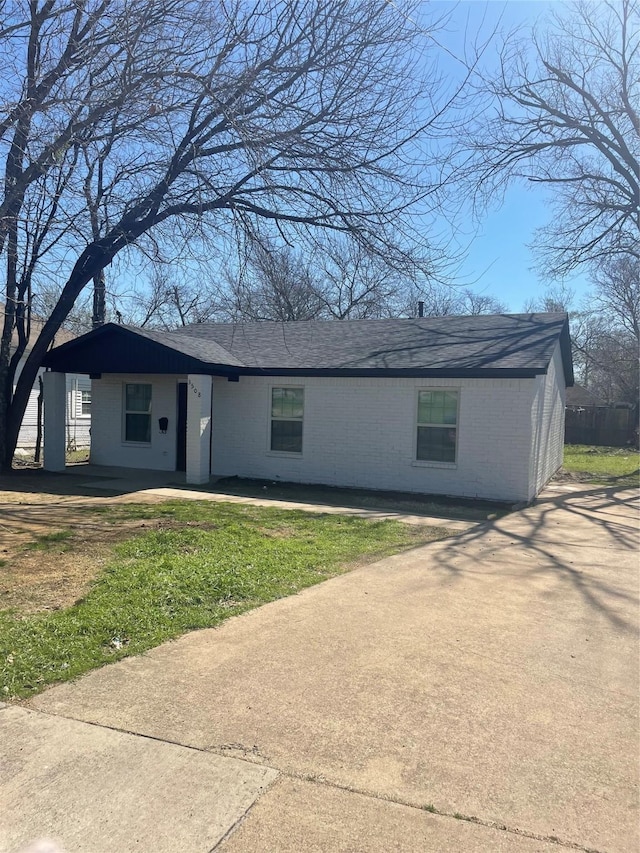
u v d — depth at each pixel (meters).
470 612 5.45
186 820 2.62
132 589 5.58
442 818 2.69
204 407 13.14
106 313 21.55
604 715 3.65
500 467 12.09
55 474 14.17
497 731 3.44
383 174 9.87
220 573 6.18
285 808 2.71
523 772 3.05
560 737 3.39
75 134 8.52
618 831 2.63
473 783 2.95
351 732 3.37
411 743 3.28
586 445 30.77
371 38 9.04
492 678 4.12
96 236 10.37
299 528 8.81
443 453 12.62
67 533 7.84
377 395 13.09
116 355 13.63
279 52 9.09
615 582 6.57
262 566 6.61
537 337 13.29
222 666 4.16
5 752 3.08
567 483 15.92
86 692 3.73
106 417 16.02
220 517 9.32
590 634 4.99
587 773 3.06
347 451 13.41
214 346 15.11
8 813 2.64
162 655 4.30
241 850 2.46
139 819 2.62
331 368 13.08
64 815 2.64
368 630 4.91
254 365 13.89
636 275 34.06
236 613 5.20
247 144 8.93
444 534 8.84
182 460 15.20
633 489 14.83
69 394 22.45
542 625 5.18
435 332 14.89
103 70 8.29
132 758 3.06
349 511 10.51
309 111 9.55
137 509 9.80
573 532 9.35
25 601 5.26
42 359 14.00
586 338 44.59
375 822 2.64
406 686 3.95
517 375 11.46
